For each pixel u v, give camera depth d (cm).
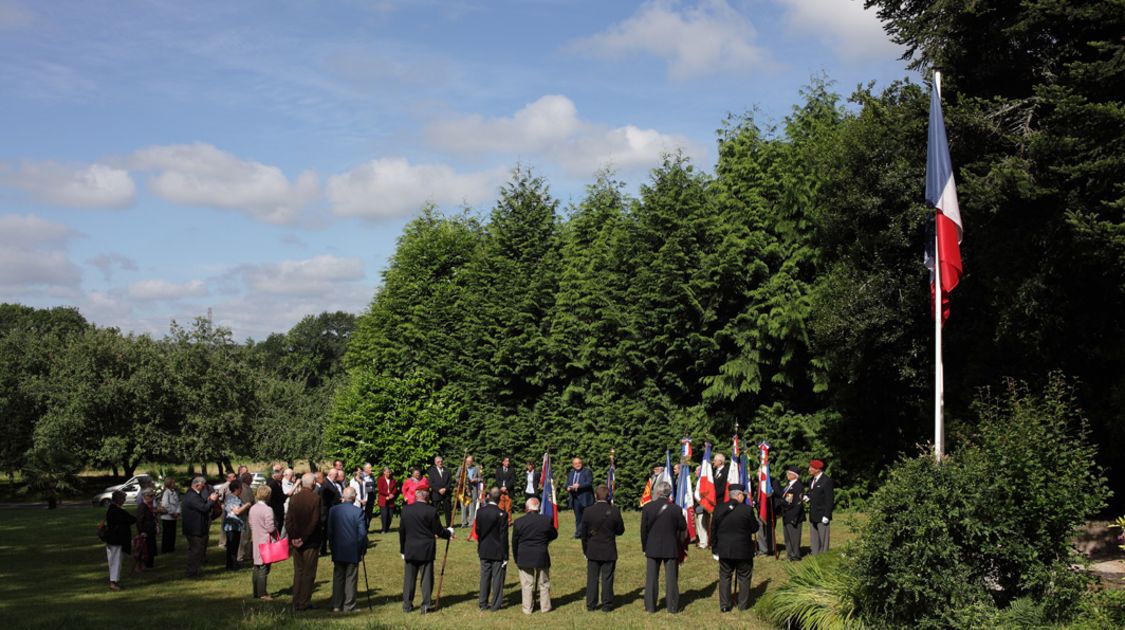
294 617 1355
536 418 3262
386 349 3541
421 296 3619
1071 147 1641
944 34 2056
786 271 2784
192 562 1811
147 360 5644
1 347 5700
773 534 1861
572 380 3275
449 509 2594
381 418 3347
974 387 2089
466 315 3506
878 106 2342
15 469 5369
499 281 3488
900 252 2392
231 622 1277
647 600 1406
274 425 6100
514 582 1723
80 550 2223
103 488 6072
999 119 1948
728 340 2895
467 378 3425
